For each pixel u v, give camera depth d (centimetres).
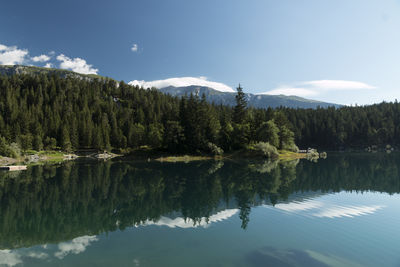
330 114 16062
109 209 2339
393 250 1364
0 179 4200
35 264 1228
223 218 2005
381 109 17050
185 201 2644
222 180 3981
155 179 4178
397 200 2547
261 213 2130
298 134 14375
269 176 4316
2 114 14025
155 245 1458
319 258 1272
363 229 1708
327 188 3219
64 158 10456
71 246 1458
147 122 16250
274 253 1332
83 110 15738
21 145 10069
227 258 1279
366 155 9956
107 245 1464
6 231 1739
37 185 3634
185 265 1195
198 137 8838
